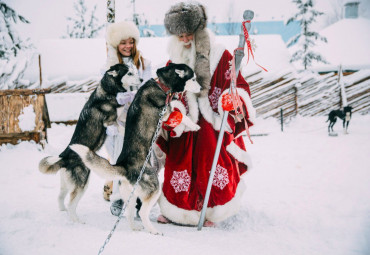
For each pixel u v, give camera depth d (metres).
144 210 2.97
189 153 3.34
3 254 2.32
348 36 19.97
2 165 5.95
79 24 27.06
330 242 2.85
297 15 18.94
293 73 13.09
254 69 13.09
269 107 13.12
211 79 3.48
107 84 3.58
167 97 3.23
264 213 3.63
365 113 13.30
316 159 6.64
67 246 2.47
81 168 3.22
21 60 11.68
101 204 4.02
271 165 6.32
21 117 7.26
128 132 3.16
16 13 15.98
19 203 3.93
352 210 3.67
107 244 2.51
